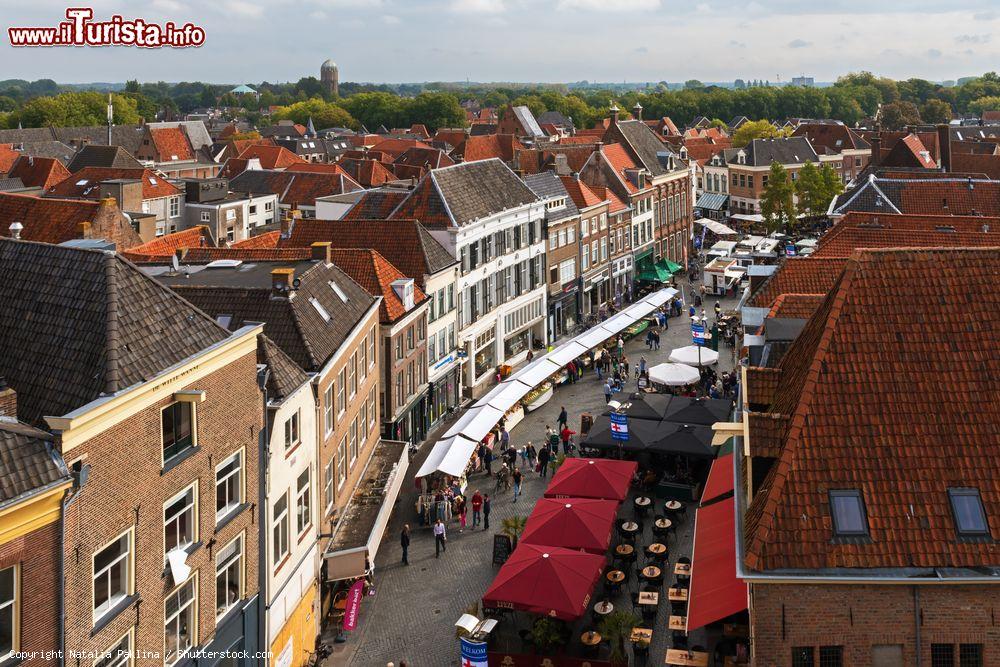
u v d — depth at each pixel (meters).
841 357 26.27
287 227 66.50
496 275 74.94
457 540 46.91
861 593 23.16
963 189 75.88
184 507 27.25
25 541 20.81
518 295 79.31
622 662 34.38
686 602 37.31
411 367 58.75
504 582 36.53
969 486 24.36
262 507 31.56
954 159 110.12
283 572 33.88
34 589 21.11
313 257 50.81
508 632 38.34
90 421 22.41
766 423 26.12
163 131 178.12
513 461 54.91
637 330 84.19
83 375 24.25
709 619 28.97
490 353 75.25
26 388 24.45
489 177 78.00
